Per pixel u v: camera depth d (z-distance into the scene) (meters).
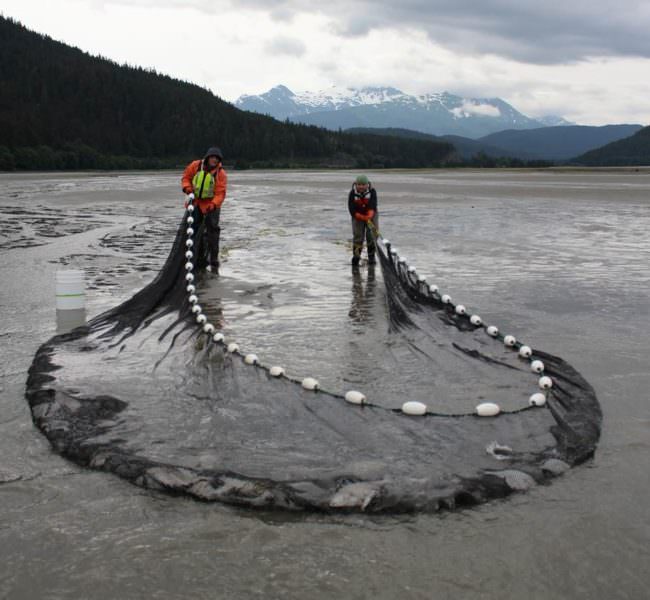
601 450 4.46
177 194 34.59
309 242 15.66
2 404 5.22
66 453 4.34
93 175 81.06
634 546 3.40
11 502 3.79
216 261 11.68
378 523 3.58
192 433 4.58
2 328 7.56
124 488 3.93
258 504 3.69
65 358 6.26
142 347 6.68
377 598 3.03
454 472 4.02
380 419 4.84
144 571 3.20
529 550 3.36
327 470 4.04
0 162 93.38
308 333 7.44
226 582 3.13
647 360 6.45
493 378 5.95
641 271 11.53
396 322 7.79
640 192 35.59
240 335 7.35
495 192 35.94
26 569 3.22
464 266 12.05
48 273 11.12
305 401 5.16
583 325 7.84
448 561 3.28
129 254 13.49
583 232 17.41
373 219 11.89
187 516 3.64
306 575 3.17
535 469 4.08
